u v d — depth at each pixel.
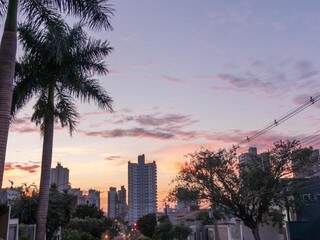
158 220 106.25
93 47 27.17
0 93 14.70
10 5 15.64
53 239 36.59
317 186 31.75
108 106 27.39
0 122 14.48
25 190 37.56
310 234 29.70
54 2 17.94
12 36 15.33
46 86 26.02
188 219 78.06
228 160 30.39
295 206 30.00
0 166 14.23
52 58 24.67
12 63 15.13
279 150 29.05
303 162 28.62
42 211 24.55
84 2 18.19
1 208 24.55
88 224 65.44
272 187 28.77
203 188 30.59
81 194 125.12
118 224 139.12
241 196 29.23
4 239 23.89
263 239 36.06
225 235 44.25
